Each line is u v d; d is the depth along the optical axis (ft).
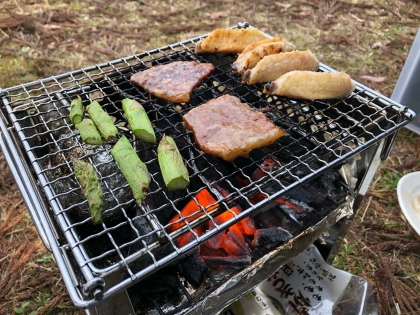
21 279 1.38
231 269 1.01
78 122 0.98
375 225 1.60
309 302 1.25
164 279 0.94
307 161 0.91
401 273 1.43
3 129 0.93
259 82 1.20
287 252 1.03
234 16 3.11
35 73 2.37
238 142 0.95
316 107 1.17
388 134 0.97
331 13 3.22
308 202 1.17
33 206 0.82
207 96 1.29
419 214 1.45
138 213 0.90
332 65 2.61
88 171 0.80
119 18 2.98
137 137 0.98
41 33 2.71
